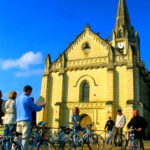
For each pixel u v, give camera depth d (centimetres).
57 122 4475
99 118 4269
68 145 1689
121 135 1909
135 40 7875
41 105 1459
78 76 4706
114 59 4469
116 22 8156
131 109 3947
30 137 1427
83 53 4812
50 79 4953
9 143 1286
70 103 4584
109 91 4253
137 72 4303
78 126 1778
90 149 1670
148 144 3086
